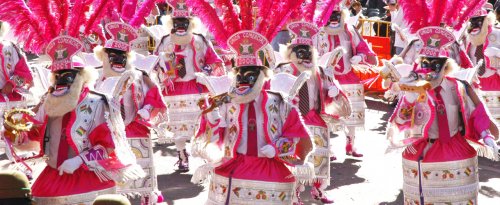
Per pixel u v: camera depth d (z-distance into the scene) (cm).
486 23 1062
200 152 676
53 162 634
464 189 720
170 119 1025
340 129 1082
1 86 980
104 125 627
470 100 726
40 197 621
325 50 1095
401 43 1434
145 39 1560
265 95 655
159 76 1028
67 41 628
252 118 653
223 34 664
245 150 655
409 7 749
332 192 932
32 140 645
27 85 991
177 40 1018
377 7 2047
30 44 649
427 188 723
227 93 662
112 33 783
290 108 657
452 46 1012
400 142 736
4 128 634
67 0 648
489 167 1051
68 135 619
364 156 1115
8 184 511
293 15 798
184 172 1031
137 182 825
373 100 1545
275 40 1355
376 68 1087
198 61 1029
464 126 726
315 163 859
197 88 1026
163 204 879
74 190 618
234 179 646
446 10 745
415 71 727
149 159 827
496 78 1108
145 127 826
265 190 641
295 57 806
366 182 977
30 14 641
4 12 643
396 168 1048
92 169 618
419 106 718
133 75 684
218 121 662
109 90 707
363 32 1661
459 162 715
